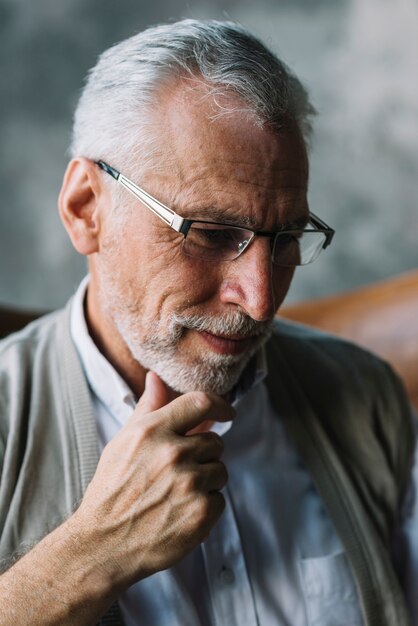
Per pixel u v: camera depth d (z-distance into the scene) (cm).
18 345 110
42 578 86
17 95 412
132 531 88
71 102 413
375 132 402
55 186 415
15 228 414
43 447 99
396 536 120
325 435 115
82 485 97
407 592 117
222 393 98
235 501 109
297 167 93
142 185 92
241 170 89
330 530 112
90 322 109
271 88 91
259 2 404
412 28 392
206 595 103
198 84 90
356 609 108
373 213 405
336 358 125
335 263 408
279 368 120
